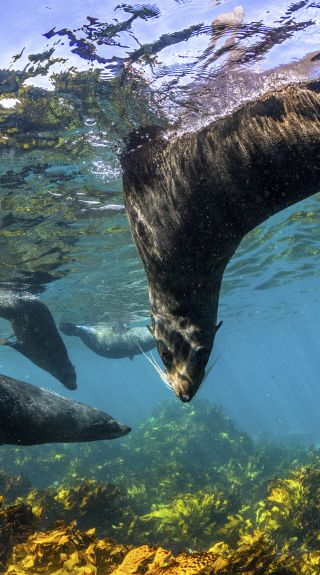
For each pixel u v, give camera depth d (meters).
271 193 3.59
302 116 3.55
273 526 9.50
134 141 7.07
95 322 26.92
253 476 19.89
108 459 24.25
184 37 5.78
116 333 17.31
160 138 5.18
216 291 3.94
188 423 27.66
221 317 36.19
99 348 17.12
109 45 6.01
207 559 4.43
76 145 8.77
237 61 5.99
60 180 10.48
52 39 5.95
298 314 44.22
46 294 19.69
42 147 8.81
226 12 5.36
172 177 4.07
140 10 5.40
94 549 4.85
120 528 9.77
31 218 12.40
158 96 6.56
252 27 5.54
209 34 5.69
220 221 3.76
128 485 18.92
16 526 5.99
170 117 6.68
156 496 16.02
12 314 10.79
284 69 6.07
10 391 5.78
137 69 6.32
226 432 27.42
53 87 6.97
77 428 5.93
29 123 7.93
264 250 19.56
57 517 9.95
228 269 21.48
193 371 3.87
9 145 8.66
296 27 5.53
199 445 25.72
